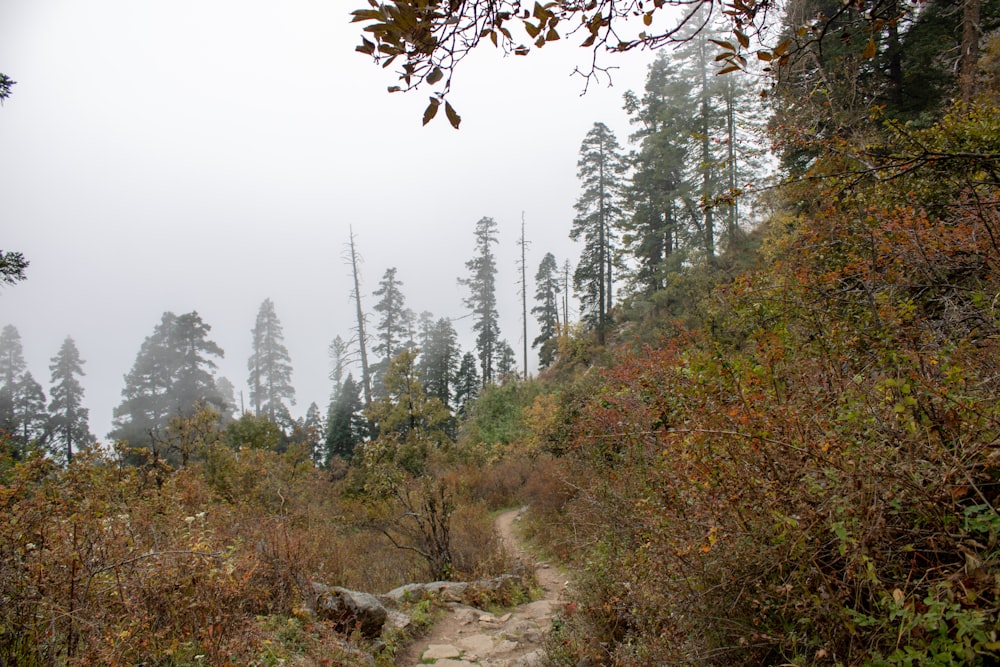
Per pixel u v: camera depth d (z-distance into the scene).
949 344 2.90
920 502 2.12
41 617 3.17
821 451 2.51
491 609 6.96
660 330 15.19
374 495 13.52
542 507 11.41
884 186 4.17
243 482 12.98
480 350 50.12
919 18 11.72
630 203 30.33
